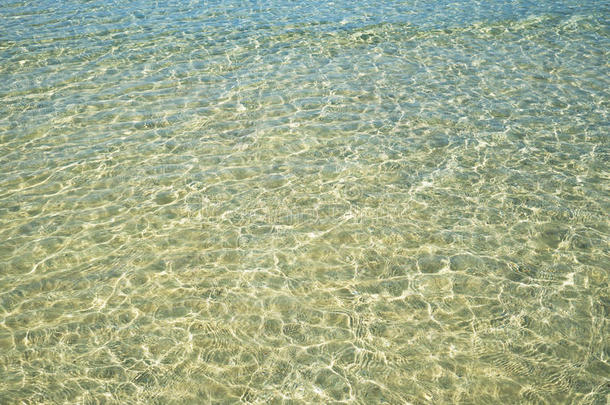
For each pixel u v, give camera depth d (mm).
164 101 10586
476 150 8891
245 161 8703
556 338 5531
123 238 7023
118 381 5066
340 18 15125
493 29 14211
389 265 6578
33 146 9055
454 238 6988
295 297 6109
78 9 15672
